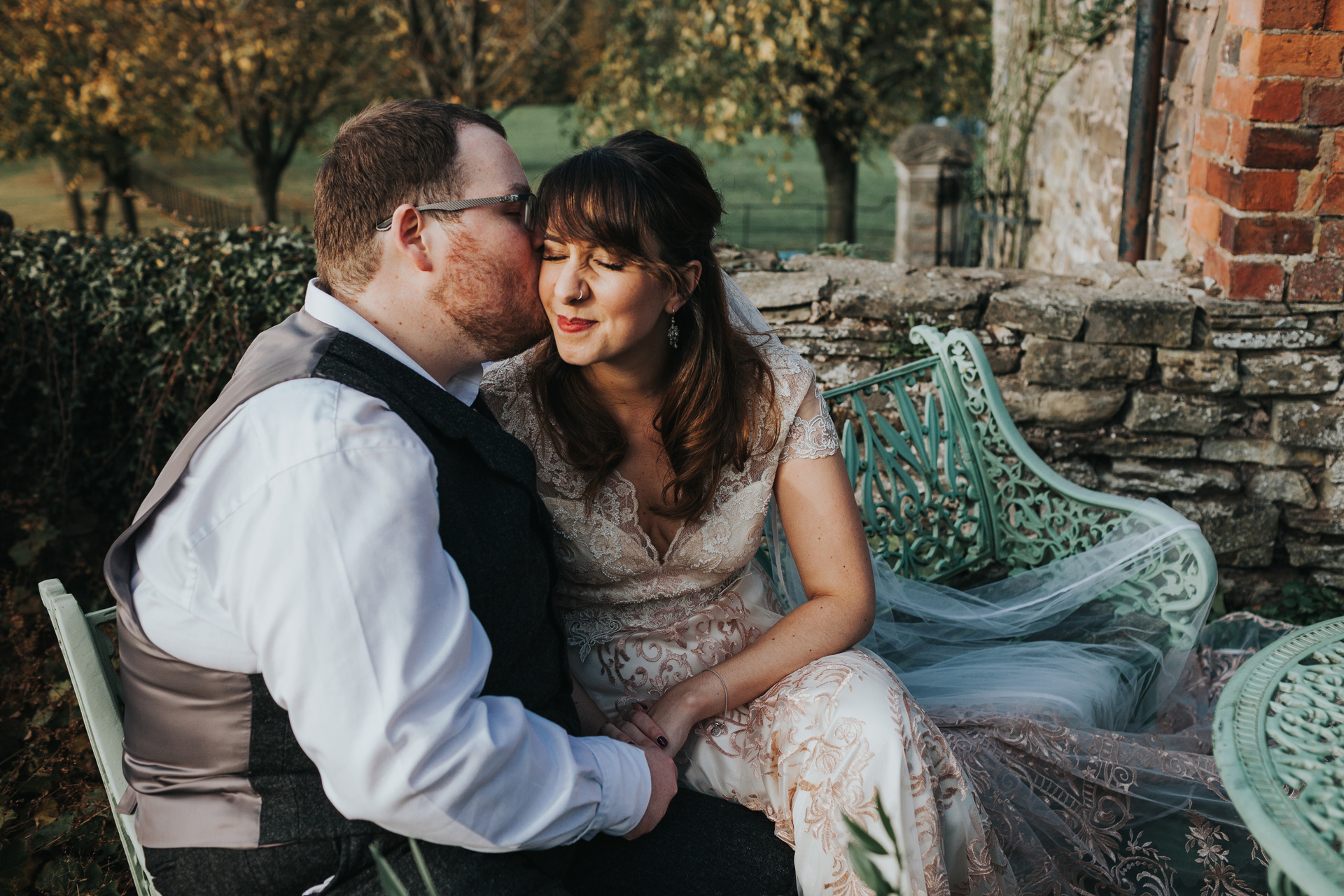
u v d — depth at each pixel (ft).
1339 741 4.73
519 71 38.42
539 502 5.31
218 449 4.25
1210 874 6.05
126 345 12.54
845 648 5.95
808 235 59.72
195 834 4.38
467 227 4.76
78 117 41.11
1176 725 7.63
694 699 5.60
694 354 5.65
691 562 6.05
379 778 3.98
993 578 8.98
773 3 30.73
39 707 9.01
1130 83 13.94
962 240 33.37
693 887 5.09
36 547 11.46
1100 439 10.59
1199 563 7.39
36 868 7.07
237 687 4.31
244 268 12.36
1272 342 10.08
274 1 36.24
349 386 4.44
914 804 5.05
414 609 4.10
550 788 4.49
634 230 4.98
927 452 8.71
